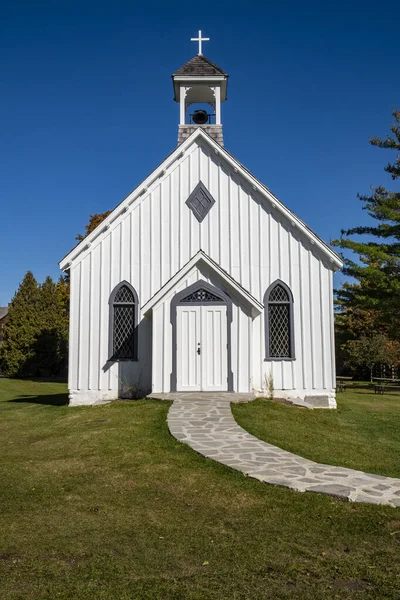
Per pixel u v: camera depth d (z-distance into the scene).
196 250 16.94
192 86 19.27
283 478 7.19
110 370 16.50
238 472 7.51
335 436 11.33
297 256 16.67
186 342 15.68
